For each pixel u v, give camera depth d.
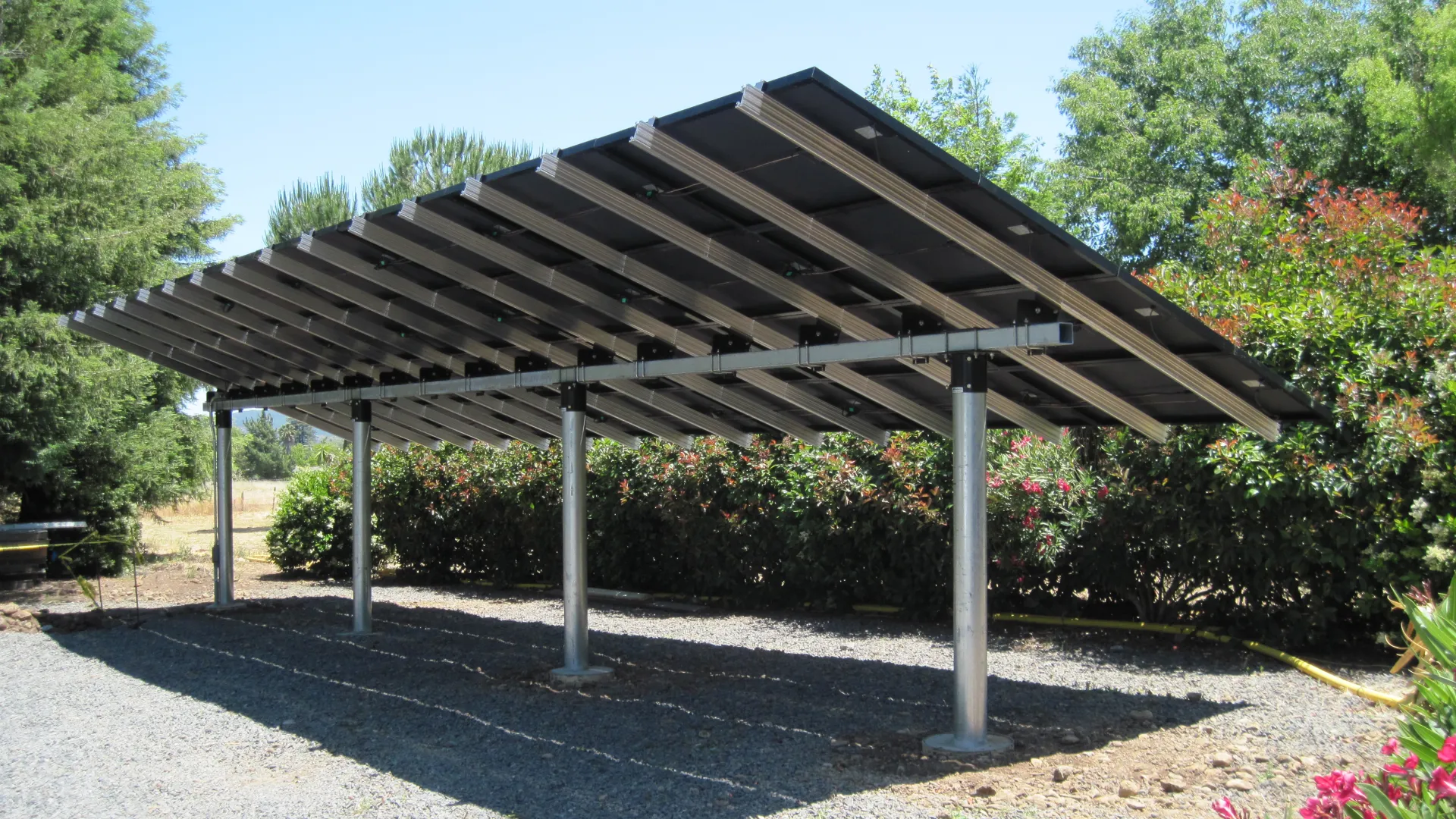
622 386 7.62
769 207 4.35
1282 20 25.83
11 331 14.38
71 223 15.52
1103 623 8.34
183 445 18.67
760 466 10.03
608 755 5.16
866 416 7.43
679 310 6.17
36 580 14.52
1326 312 7.20
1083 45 28.73
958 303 5.00
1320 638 7.05
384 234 5.73
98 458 16.11
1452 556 6.09
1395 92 20.08
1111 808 4.07
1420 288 7.20
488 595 12.62
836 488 9.22
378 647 8.52
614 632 9.20
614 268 5.36
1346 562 6.84
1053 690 6.26
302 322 7.94
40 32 17.33
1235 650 7.38
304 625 9.80
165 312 8.77
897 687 6.49
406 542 14.17
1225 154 24.73
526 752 5.25
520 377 7.41
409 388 8.53
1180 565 7.62
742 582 10.67
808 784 4.52
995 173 25.30
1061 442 7.68
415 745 5.50
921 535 9.07
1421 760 3.00
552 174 4.49
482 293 6.46
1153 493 7.55
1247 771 4.49
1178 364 5.15
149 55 23.28
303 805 4.59
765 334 5.89
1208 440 7.21
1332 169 23.05
